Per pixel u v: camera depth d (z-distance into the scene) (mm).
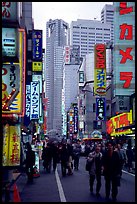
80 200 12867
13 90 15672
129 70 41562
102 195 14328
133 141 37375
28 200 12883
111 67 75188
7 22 16156
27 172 19781
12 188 14992
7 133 16375
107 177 13289
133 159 26375
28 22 43562
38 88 34094
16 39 16078
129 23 41312
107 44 74812
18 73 15859
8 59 15891
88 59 97000
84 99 96250
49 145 27016
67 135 136875
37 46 40188
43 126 78062
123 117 42594
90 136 75000
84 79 98438
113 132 50281
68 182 19641
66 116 146250
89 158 15297
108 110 77000
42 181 20109
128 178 21531
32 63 40031
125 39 41594
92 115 91125
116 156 13031
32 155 19922
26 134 30531
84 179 21438
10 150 16172
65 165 23641
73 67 181625
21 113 16359
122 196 13969
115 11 41719
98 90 55156
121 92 41469
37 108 33750
